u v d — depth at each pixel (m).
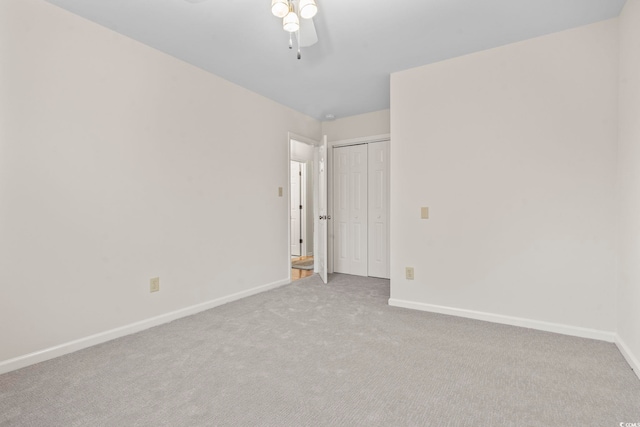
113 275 2.39
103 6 2.08
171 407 1.54
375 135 4.43
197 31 2.39
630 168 1.99
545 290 2.50
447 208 2.89
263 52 2.71
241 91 3.48
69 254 2.16
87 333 2.25
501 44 2.61
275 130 3.96
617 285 2.24
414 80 3.03
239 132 3.46
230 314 2.92
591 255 2.34
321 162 4.52
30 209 1.99
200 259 3.04
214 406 1.55
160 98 2.70
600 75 2.29
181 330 2.54
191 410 1.52
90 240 2.27
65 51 2.13
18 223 1.94
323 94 3.73
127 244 2.48
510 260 2.63
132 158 2.51
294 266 5.29
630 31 1.98
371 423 1.42
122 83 2.44
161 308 2.71
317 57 2.81
